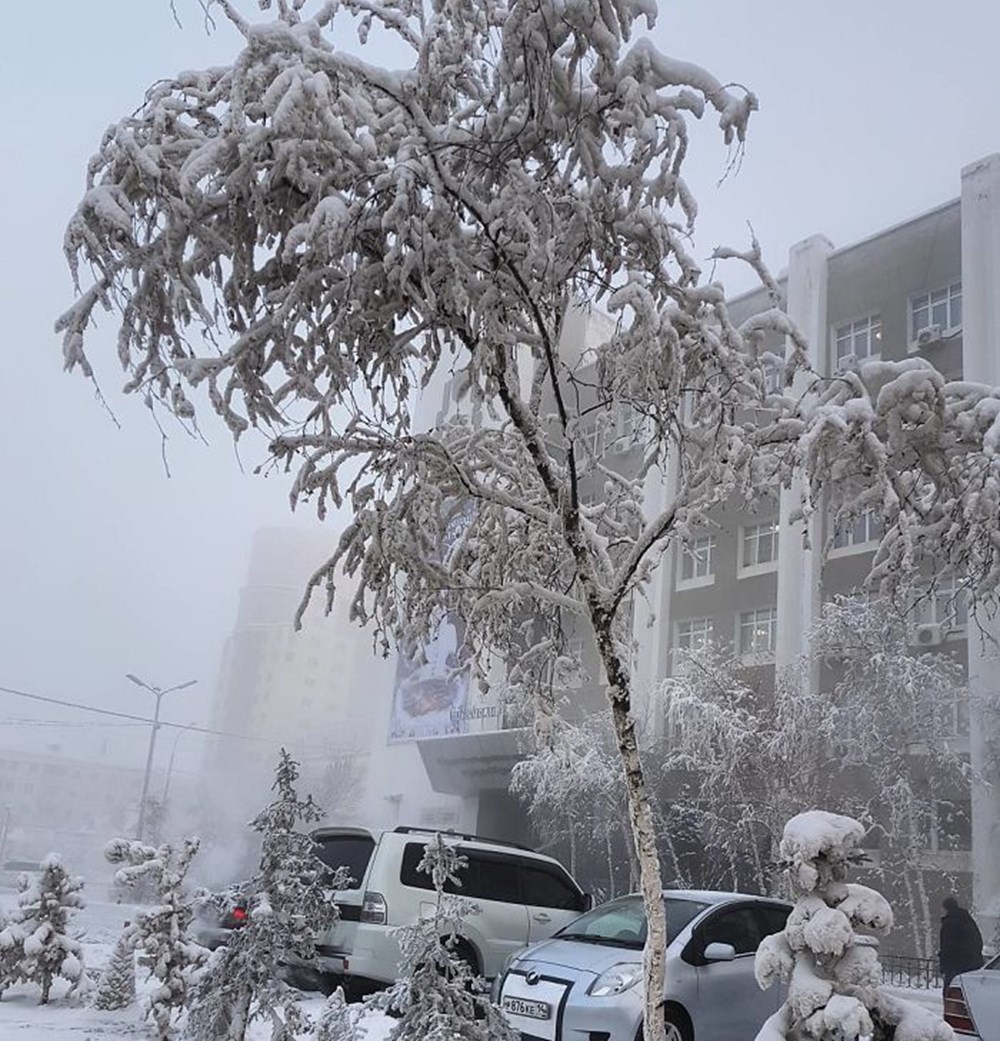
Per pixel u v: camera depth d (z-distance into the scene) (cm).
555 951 800
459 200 530
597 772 2277
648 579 754
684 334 566
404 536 589
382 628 651
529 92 512
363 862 964
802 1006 466
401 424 606
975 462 602
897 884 2003
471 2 537
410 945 556
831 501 665
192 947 755
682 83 523
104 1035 745
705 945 796
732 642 2717
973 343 2362
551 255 541
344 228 493
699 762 2078
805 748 1941
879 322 2656
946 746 1933
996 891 1909
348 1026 577
